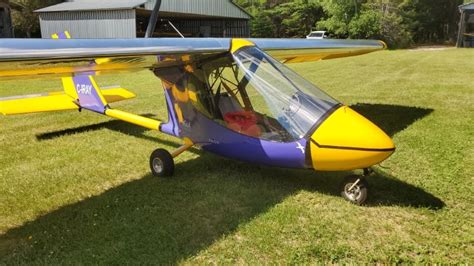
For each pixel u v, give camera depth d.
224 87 4.04
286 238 3.05
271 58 4.05
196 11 30.16
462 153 4.90
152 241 3.03
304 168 3.66
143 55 3.30
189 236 3.09
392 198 3.68
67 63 3.05
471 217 3.33
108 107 5.63
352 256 2.82
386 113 7.16
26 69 2.96
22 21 34.53
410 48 33.66
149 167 4.68
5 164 4.82
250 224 3.25
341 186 3.69
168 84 4.53
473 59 18.78
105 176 4.41
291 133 3.60
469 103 7.98
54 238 3.12
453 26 44.47
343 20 34.25
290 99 3.69
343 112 3.57
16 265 2.78
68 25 26.08
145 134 6.13
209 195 3.82
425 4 41.81
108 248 2.95
